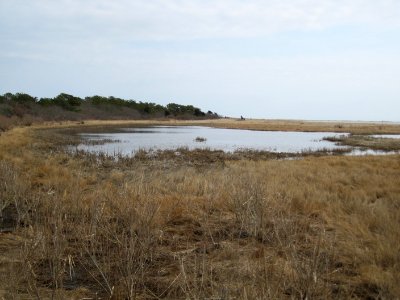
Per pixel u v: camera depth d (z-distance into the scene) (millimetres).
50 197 7648
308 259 5062
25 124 56188
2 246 5527
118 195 8078
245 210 7102
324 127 78562
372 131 62281
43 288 4297
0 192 7715
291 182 11359
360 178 12391
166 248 5730
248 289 3996
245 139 43562
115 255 5191
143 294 4246
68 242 5758
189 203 8117
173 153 24875
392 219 6996
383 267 4988
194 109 139000
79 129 57562
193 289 4098
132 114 110250
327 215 7684
